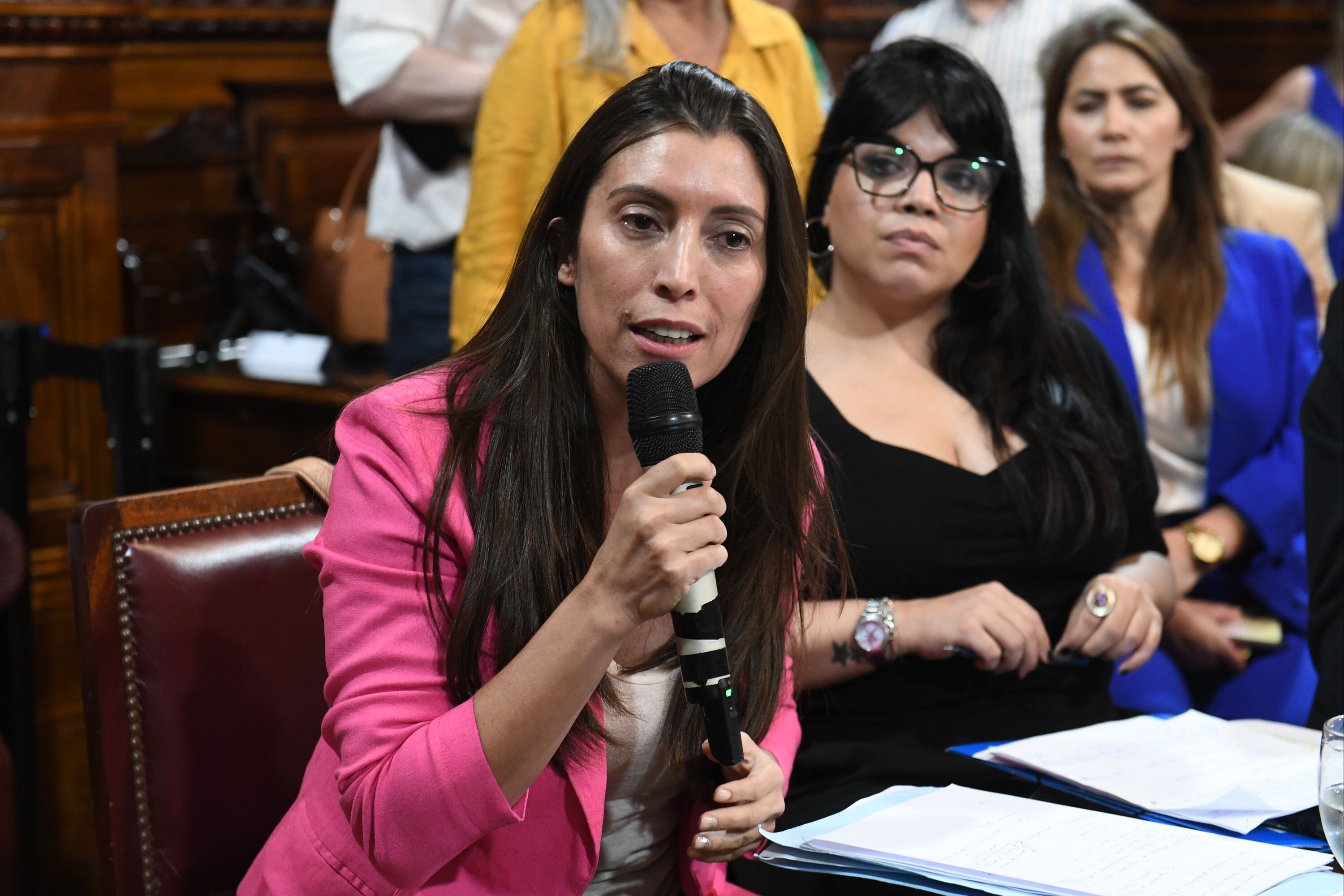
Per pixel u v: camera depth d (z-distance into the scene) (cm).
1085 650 306
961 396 321
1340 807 180
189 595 256
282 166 662
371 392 214
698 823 215
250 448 578
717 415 223
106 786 248
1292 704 386
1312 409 277
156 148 623
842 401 316
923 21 664
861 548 301
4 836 323
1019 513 310
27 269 507
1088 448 318
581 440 208
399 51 477
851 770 264
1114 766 243
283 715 264
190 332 639
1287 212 517
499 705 185
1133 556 343
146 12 540
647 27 414
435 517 199
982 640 285
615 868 229
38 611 503
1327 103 683
